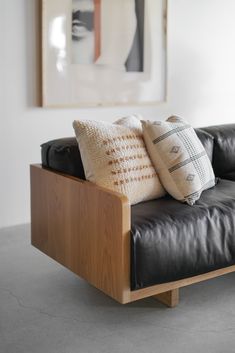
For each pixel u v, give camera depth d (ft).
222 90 15.65
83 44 12.66
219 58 15.37
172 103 14.67
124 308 8.12
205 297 8.52
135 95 13.82
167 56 14.21
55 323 7.64
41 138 12.42
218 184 9.94
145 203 8.39
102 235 7.49
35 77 12.11
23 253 10.46
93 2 12.67
